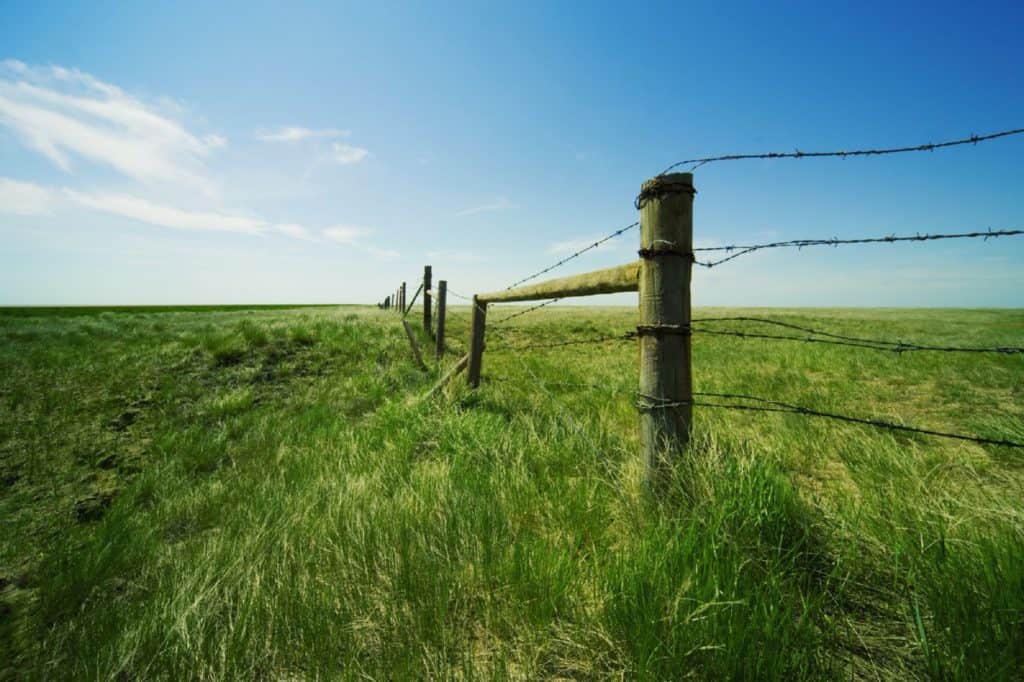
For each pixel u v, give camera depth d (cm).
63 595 228
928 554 176
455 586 194
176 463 406
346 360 816
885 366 750
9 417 516
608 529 237
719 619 154
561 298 364
